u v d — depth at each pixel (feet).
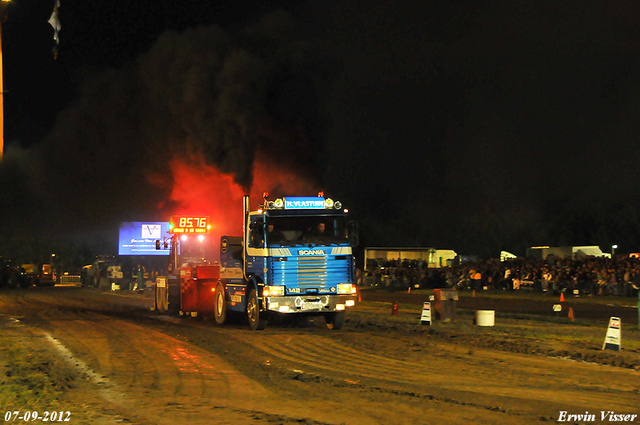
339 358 40.42
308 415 25.63
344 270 56.24
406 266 151.53
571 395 29.35
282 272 54.65
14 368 36.81
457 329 57.57
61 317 72.38
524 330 56.59
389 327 59.52
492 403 27.71
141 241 161.58
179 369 36.50
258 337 51.29
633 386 31.42
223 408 26.78
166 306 74.90
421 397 28.86
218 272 70.08
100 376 34.35
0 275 163.53
